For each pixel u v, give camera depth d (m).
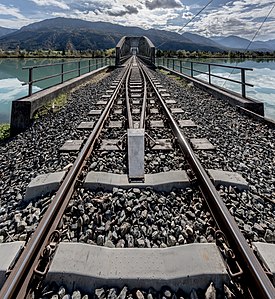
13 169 4.26
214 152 4.56
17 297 1.79
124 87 12.29
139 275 2.01
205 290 1.93
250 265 1.93
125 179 3.45
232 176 3.53
